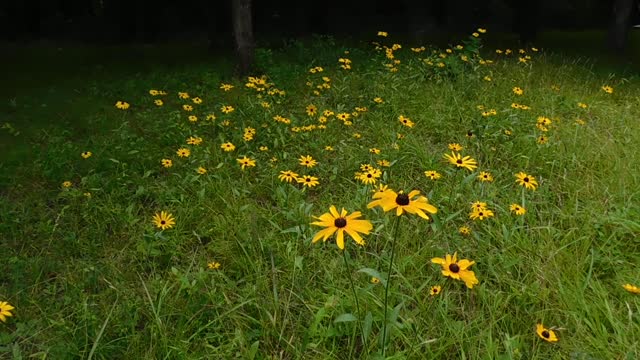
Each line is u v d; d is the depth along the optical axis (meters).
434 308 2.67
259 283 2.84
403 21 12.78
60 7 11.88
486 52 9.50
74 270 3.07
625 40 9.70
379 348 2.37
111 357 2.44
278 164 4.50
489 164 4.51
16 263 3.06
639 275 2.82
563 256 3.01
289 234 3.34
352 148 4.76
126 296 2.78
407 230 3.36
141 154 4.63
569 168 4.27
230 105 6.09
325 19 12.59
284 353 2.50
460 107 5.74
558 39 11.88
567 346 2.35
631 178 4.00
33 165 4.44
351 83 6.84
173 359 2.41
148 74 7.86
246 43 7.55
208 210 3.67
